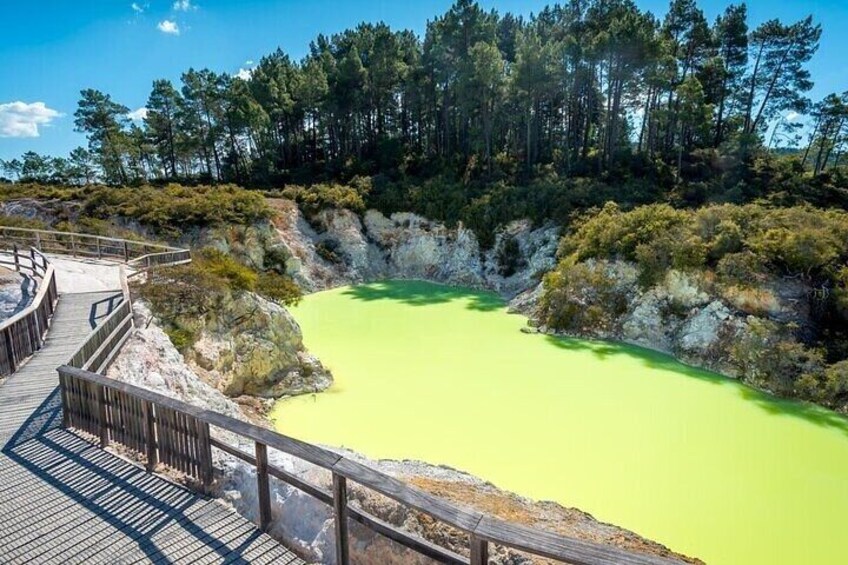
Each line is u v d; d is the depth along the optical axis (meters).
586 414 15.10
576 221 30.44
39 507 5.94
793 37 41.53
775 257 20.22
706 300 20.75
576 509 9.74
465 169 41.31
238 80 49.59
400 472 10.10
